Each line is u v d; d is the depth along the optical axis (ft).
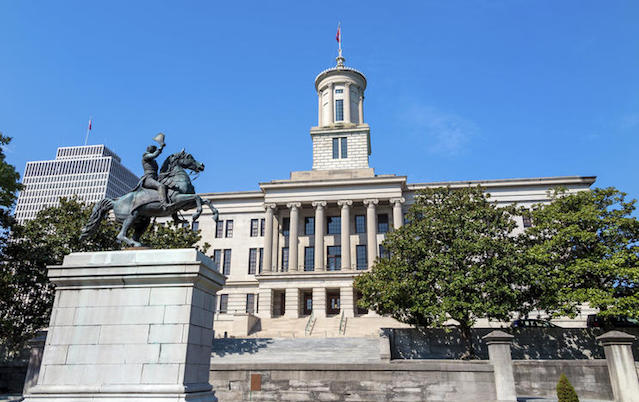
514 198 167.73
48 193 506.89
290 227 169.37
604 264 84.94
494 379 58.49
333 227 177.37
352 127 196.24
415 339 90.94
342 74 210.38
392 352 89.15
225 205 186.09
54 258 87.51
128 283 30.94
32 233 89.45
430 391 59.47
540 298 88.84
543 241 99.30
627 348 57.11
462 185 170.60
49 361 29.50
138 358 28.86
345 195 169.89
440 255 84.84
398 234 96.37
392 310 89.71
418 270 87.35
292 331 134.00
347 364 61.77
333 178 175.11
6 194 78.95
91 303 30.73
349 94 207.72
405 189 172.35
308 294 166.40
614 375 56.90
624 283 86.99
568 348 88.22
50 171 521.65
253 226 182.29
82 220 90.94
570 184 167.32
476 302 80.48
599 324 96.94
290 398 60.90
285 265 173.17
